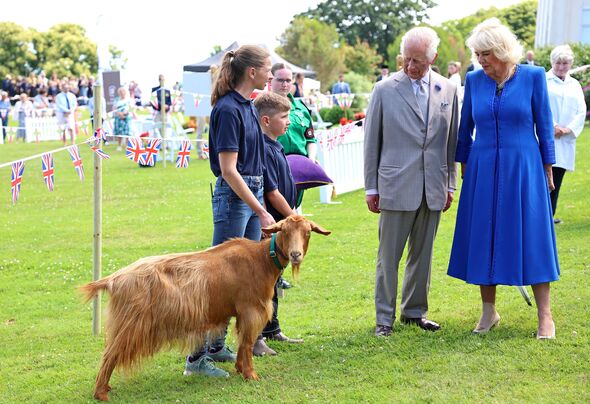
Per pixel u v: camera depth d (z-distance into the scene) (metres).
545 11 27.66
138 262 5.04
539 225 5.75
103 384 5.01
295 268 5.11
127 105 22.59
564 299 6.74
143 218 12.38
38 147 25.80
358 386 5.04
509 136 5.77
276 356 5.74
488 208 5.80
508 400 4.68
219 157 5.30
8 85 38.31
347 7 74.19
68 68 72.62
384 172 5.98
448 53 40.34
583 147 17.09
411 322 6.31
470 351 5.57
